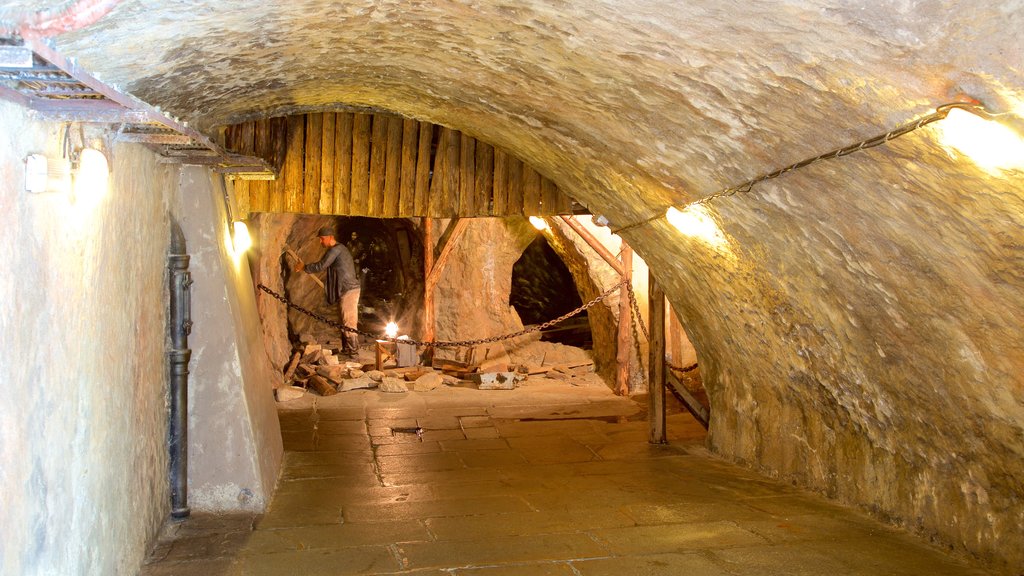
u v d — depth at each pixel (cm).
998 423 439
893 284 438
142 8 295
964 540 497
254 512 597
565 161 719
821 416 640
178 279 565
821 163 396
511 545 531
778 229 500
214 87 503
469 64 505
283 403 1043
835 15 280
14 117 278
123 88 401
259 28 386
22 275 286
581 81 468
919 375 479
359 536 548
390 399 1084
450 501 640
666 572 481
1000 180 311
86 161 344
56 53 232
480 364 1273
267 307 1099
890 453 567
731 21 316
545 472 738
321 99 723
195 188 604
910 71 292
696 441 872
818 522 574
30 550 294
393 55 509
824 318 536
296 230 1413
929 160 332
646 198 649
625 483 696
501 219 1300
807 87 344
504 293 1322
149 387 506
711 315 726
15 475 280
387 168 885
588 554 513
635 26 355
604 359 1219
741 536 546
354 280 1347
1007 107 278
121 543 429
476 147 887
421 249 1367
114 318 415
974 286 382
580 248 1145
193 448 595
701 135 463
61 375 329
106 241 398
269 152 868
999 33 250
